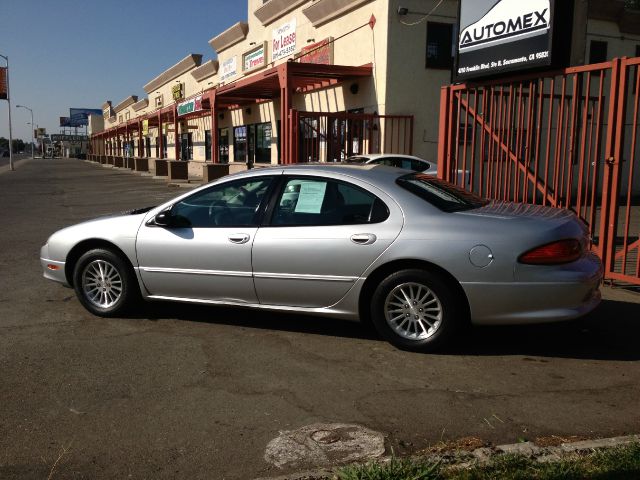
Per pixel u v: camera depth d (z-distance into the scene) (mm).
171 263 5559
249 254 5234
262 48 23406
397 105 15438
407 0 15195
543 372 4531
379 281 4977
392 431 3615
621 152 6453
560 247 4566
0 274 8070
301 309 5207
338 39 17297
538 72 7316
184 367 4664
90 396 4141
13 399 4098
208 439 3545
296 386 4297
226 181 5539
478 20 7902
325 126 18453
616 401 4016
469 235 4641
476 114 8305
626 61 6254
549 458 3174
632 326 5617
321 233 5020
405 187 5047
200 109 25531
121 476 3166
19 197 21312
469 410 3893
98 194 22031
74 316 6020
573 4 6910
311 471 3156
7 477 3150
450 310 4742
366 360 4789
